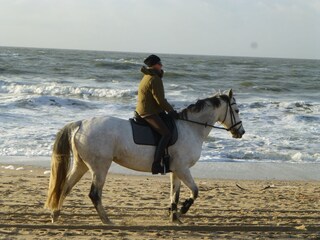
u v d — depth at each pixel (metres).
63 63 61.50
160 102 8.17
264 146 18.62
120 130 8.14
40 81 39.50
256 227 8.29
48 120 21.88
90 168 8.05
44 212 9.09
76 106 26.17
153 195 11.13
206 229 8.17
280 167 15.84
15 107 24.67
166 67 67.56
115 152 8.13
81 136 8.01
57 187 8.02
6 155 15.91
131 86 38.94
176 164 8.36
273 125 23.45
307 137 20.78
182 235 7.68
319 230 8.34
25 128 19.81
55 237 7.25
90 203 10.05
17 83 35.22
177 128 8.44
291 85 46.59
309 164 16.42
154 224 8.40
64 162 8.02
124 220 8.73
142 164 8.24
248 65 90.88
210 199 10.99
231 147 18.14
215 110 8.79
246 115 26.00
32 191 11.06
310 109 29.08
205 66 76.00
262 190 12.34
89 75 46.06
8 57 72.50
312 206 10.52
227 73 59.66
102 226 8.00
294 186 13.19
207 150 17.56
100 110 25.67
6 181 12.16
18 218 8.59
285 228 8.34
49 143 17.53
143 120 8.30
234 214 9.52
